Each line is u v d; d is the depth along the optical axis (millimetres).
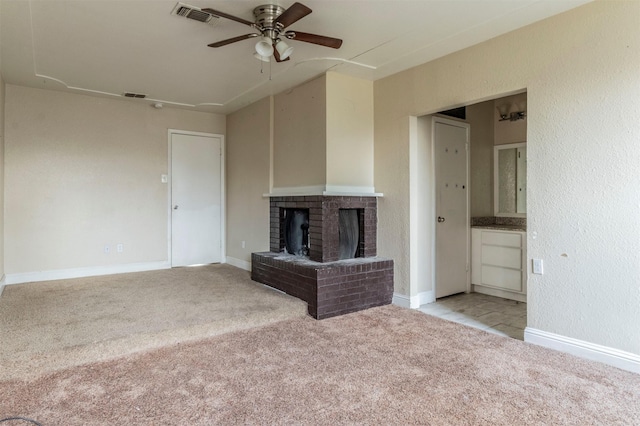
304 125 4254
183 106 5391
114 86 4465
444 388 2180
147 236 5355
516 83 2961
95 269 4961
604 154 2510
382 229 4141
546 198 2797
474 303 4094
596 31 2527
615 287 2479
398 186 3965
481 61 3199
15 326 2893
